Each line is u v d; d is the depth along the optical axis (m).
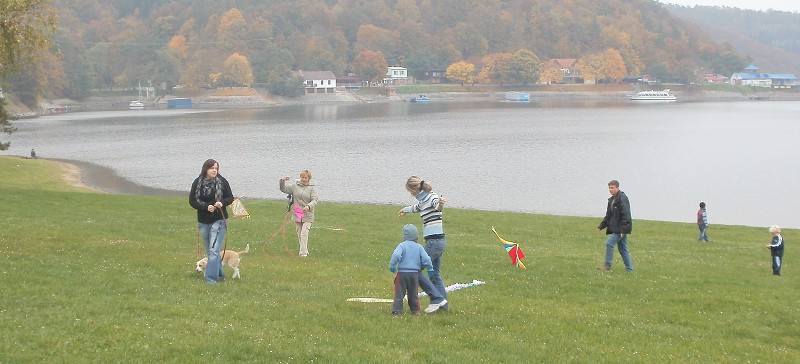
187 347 12.09
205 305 15.37
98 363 11.24
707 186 68.44
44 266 18.92
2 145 49.22
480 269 22.66
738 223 51.97
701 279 21.95
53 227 27.59
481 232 33.84
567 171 77.50
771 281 22.34
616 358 13.10
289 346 12.49
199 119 166.75
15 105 183.38
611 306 17.77
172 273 19.27
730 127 140.50
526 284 20.33
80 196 41.66
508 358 12.64
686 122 154.50
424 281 15.70
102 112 198.12
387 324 14.56
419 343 13.24
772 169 80.31
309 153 93.69
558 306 17.53
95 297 15.64
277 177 72.38
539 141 110.12
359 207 43.38
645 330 15.55
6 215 31.58
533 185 67.56
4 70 31.33
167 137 118.31
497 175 73.94
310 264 22.34
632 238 33.44
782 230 39.69
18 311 13.98
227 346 12.25
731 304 18.28
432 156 90.06
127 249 23.34
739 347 14.49
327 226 33.56
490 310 16.64
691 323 16.41
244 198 55.22
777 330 16.11
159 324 13.46
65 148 99.44
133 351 11.81
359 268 22.08
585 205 57.44
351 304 16.48
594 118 166.75
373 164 82.38
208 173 18.08
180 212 36.84
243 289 17.61
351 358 12.02
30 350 11.57
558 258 25.19
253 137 117.94
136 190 63.03
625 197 22.45
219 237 18.36
